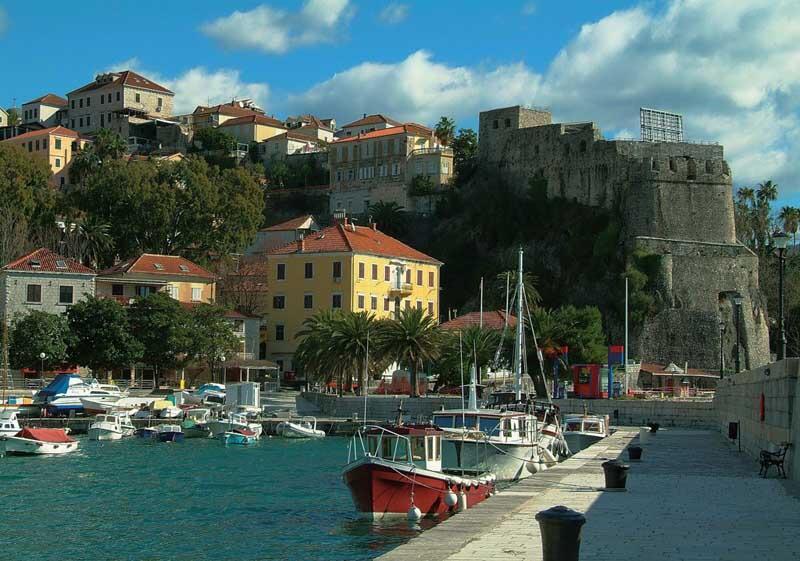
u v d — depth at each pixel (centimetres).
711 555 2284
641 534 2569
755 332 14412
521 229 16050
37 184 14150
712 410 8375
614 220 15175
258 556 3531
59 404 8556
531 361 9794
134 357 9775
